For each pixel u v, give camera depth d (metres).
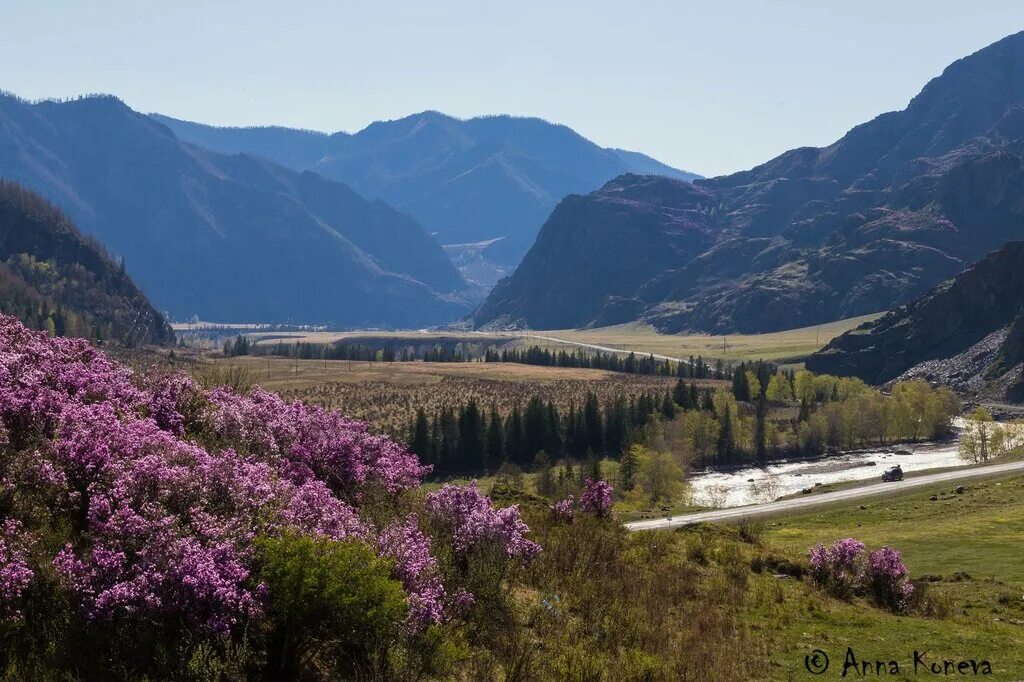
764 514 75.12
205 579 10.44
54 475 11.72
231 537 11.42
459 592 14.39
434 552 15.37
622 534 27.03
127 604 10.06
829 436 156.50
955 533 45.91
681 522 68.00
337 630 11.42
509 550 17.16
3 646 9.66
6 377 14.18
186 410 16.67
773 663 17.17
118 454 12.50
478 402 187.25
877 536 48.12
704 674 15.16
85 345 17.66
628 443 137.38
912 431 163.38
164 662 9.84
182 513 11.78
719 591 22.53
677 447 133.38
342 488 16.61
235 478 12.54
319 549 11.45
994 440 125.94
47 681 9.21
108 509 11.28
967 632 21.30
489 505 17.98
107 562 10.36
